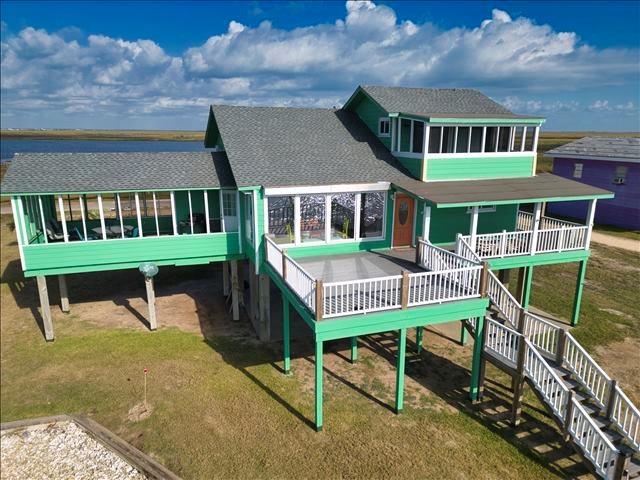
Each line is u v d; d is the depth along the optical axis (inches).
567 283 851.4
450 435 453.4
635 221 1122.7
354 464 414.9
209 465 417.7
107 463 434.6
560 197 613.0
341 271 566.9
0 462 439.8
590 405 427.2
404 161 708.0
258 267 623.5
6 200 1914.4
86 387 549.0
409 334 684.1
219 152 799.1
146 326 716.7
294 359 611.5
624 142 1213.1
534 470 405.1
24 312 780.0
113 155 722.8
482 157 684.7
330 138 769.6
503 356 476.4
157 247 676.1
